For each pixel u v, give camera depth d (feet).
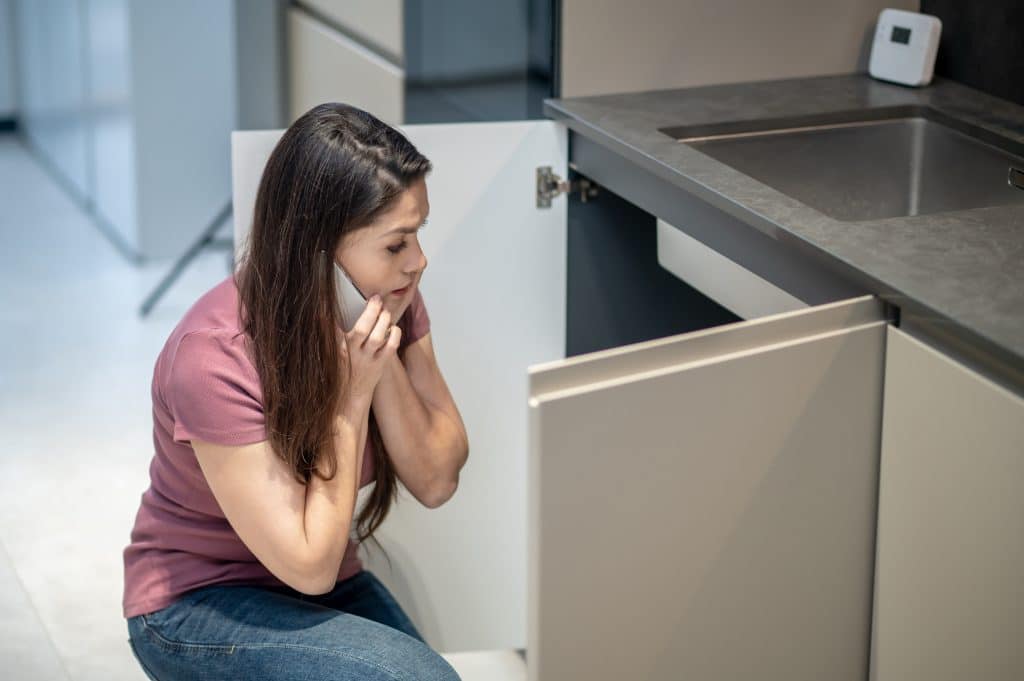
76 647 8.06
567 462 4.74
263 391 5.38
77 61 15.40
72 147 16.25
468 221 7.32
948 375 4.87
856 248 5.27
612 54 7.66
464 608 7.73
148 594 5.80
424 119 9.14
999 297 4.82
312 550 5.35
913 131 7.45
